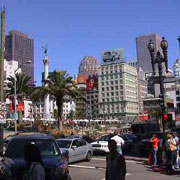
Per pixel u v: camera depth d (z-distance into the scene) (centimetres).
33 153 468
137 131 3712
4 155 874
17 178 761
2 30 1764
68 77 4425
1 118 1667
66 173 795
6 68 14388
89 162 1866
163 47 1986
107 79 18588
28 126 5591
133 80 19050
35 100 4525
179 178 1303
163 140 1677
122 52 18450
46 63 10094
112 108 18238
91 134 5009
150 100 16100
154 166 1656
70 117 12181
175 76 12525
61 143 1758
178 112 8481
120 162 557
